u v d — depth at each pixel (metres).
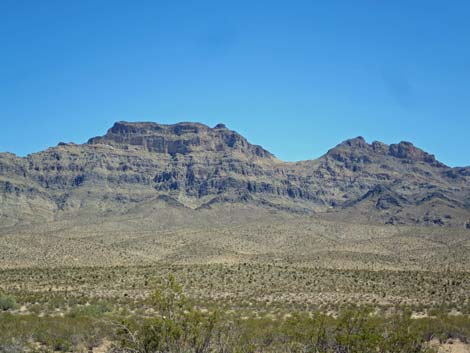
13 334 34.22
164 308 22.78
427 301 66.12
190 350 21.80
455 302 64.31
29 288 74.25
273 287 78.38
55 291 70.88
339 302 63.91
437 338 37.25
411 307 58.69
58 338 33.66
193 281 80.81
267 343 30.31
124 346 22.36
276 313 53.16
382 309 58.22
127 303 58.03
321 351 24.55
